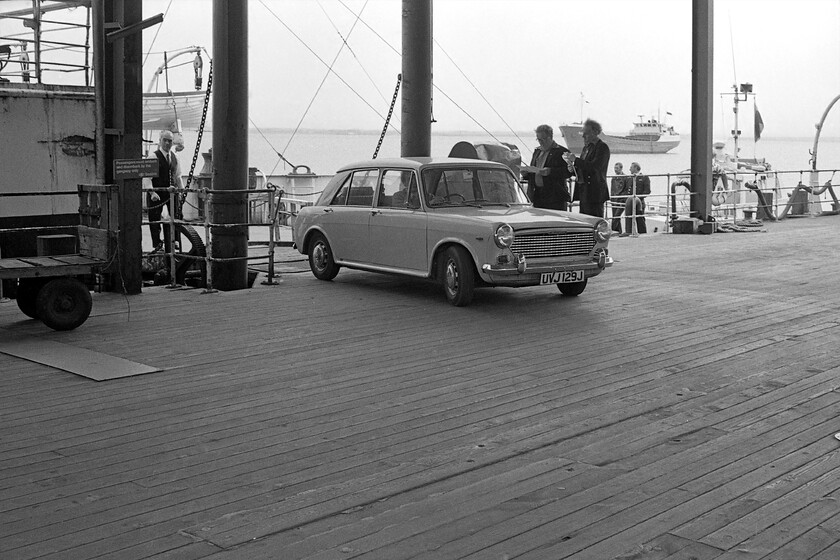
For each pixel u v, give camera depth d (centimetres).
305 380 700
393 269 1096
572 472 500
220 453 533
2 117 1112
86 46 1198
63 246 975
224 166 1159
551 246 995
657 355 783
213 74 1159
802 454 525
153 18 1035
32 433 570
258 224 1169
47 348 805
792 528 421
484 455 529
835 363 750
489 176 1107
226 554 398
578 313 977
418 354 787
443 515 441
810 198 2492
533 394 660
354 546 406
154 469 506
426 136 1507
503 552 399
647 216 2339
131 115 1071
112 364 746
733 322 926
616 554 396
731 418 599
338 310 994
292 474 499
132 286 1098
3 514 443
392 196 1102
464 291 1005
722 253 1548
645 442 551
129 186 1084
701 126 1941
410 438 561
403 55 1493
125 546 406
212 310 993
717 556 393
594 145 1349
